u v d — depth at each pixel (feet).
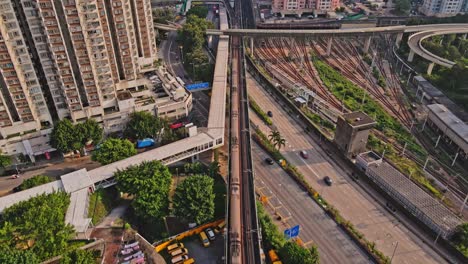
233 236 370.73
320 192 469.16
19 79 451.94
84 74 493.77
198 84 647.56
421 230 416.87
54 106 519.60
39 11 431.84
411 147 582.76
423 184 489.67
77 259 326.24
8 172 486.79
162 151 479.82
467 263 373.61
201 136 512.22
